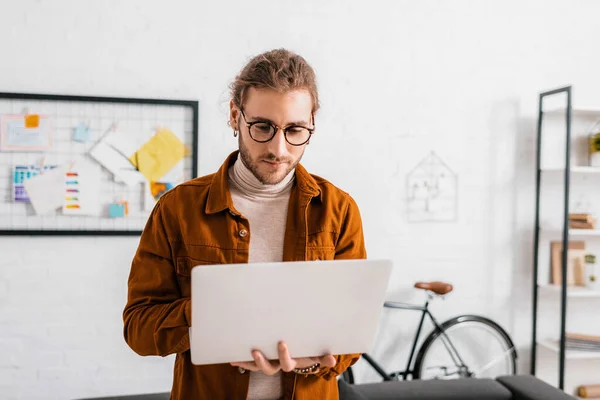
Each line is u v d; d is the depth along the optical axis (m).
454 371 2.98
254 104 0.95
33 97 2.50
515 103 2.99
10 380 2.57
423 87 2.89
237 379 1.02
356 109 2.82
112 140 2.58
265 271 0.86
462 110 2.93
